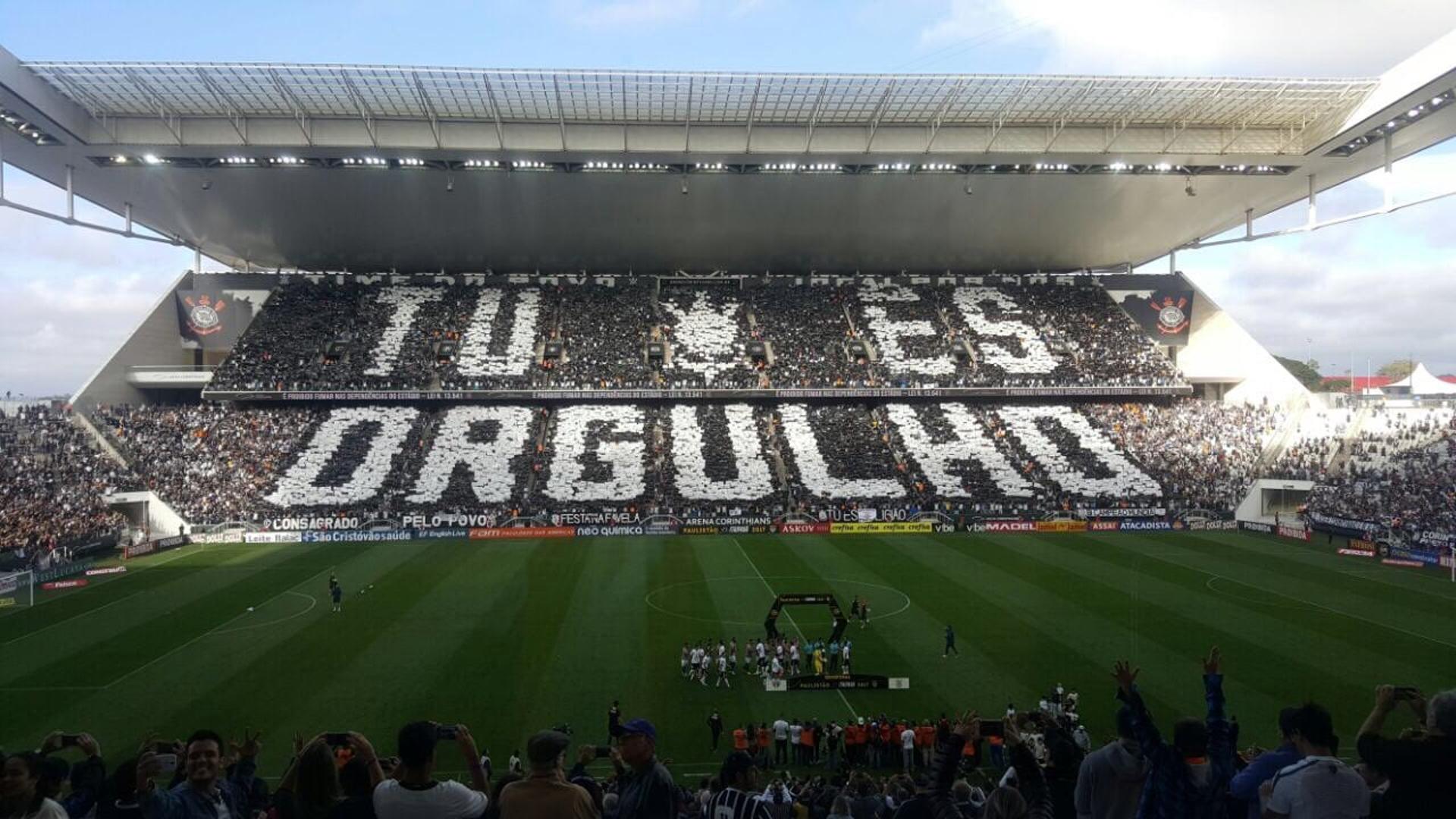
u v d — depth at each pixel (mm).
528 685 31656
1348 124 62500
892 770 25875
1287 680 31938
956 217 82312
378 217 80312
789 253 90312
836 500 69000
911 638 37438
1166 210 80812
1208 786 7457
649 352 84688
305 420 75438
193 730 27422
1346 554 57031
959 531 66125
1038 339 88438
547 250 88438
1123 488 71500
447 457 72250
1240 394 88438
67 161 66812
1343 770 7043
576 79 58750
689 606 42969
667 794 7887
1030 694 30812
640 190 76688
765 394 80125
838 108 64125
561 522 65625
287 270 94750
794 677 31484
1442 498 60375
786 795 17344
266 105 62000
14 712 28859
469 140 66000
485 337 84688
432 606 42906
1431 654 35000
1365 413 75000
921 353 85875
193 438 71688
